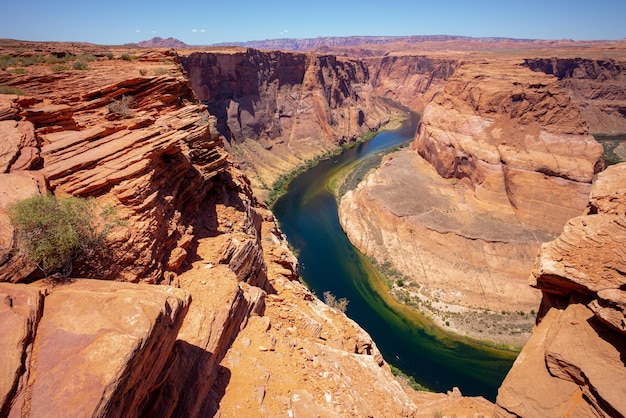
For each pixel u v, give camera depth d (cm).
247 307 1299
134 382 621
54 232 852
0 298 629
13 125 1480
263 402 952
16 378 523
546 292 1452
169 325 740
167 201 1462
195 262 1445
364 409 1064
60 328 627
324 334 1588
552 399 1225
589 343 1204
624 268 1154
